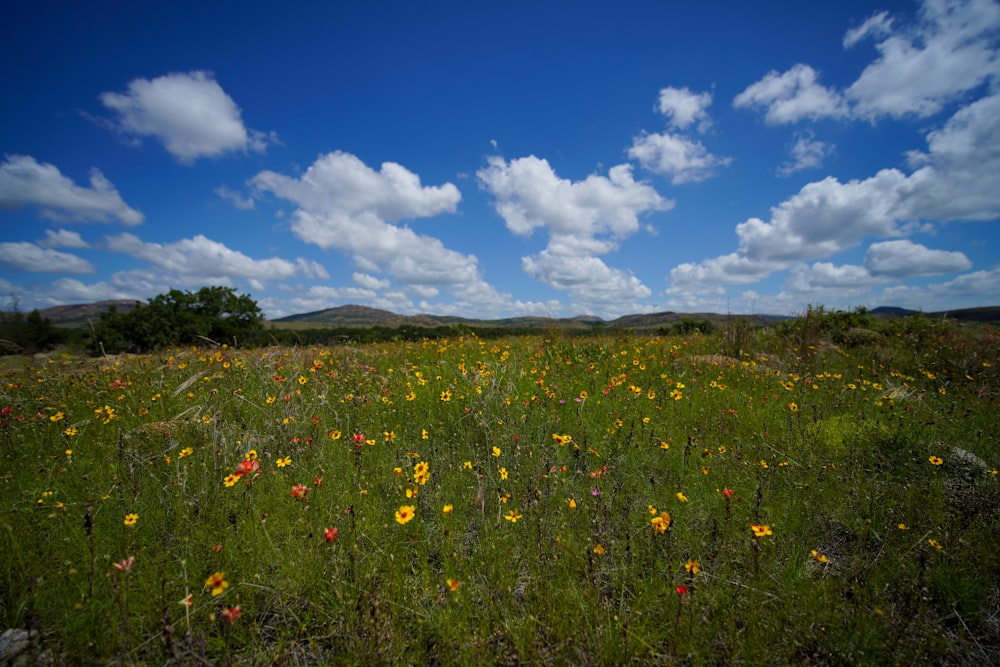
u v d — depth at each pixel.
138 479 3.17
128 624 1.97
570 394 5.32
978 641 2.10
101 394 5.40
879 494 3.15
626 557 2.54
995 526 2.79
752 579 2.27
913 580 2.39
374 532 2.67
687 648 1.96
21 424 4.32
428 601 2.24
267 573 2.43
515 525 2.79
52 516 2.70
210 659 1.94
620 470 3.55
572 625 2.07
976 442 4.10
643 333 11.84
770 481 3.31
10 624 2.06
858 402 5.29
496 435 4.14
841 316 11.40
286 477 3.32
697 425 4.56
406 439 4.15
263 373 5.94
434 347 9.45
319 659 2.00
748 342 9.15
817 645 2.03
